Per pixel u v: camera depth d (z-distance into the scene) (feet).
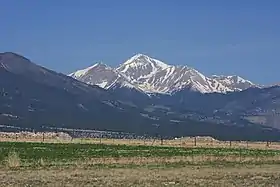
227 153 377.50
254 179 190.19
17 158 248.32
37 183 168.86
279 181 183.52
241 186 167.94
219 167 249.34
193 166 252.01
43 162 257.34
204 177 195.62
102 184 167.84
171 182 176.04
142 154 350.64
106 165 246.47
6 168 224.33
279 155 345.92
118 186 163.22
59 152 362.12
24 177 187.83
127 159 283.18
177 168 238.27
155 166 245.86
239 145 595.47
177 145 544.21
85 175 196.95
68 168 226.99
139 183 171.63
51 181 174.81
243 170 233.76
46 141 575.38
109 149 422.00
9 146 420.36
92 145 488.44
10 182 171.12
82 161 269.85
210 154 357.00
